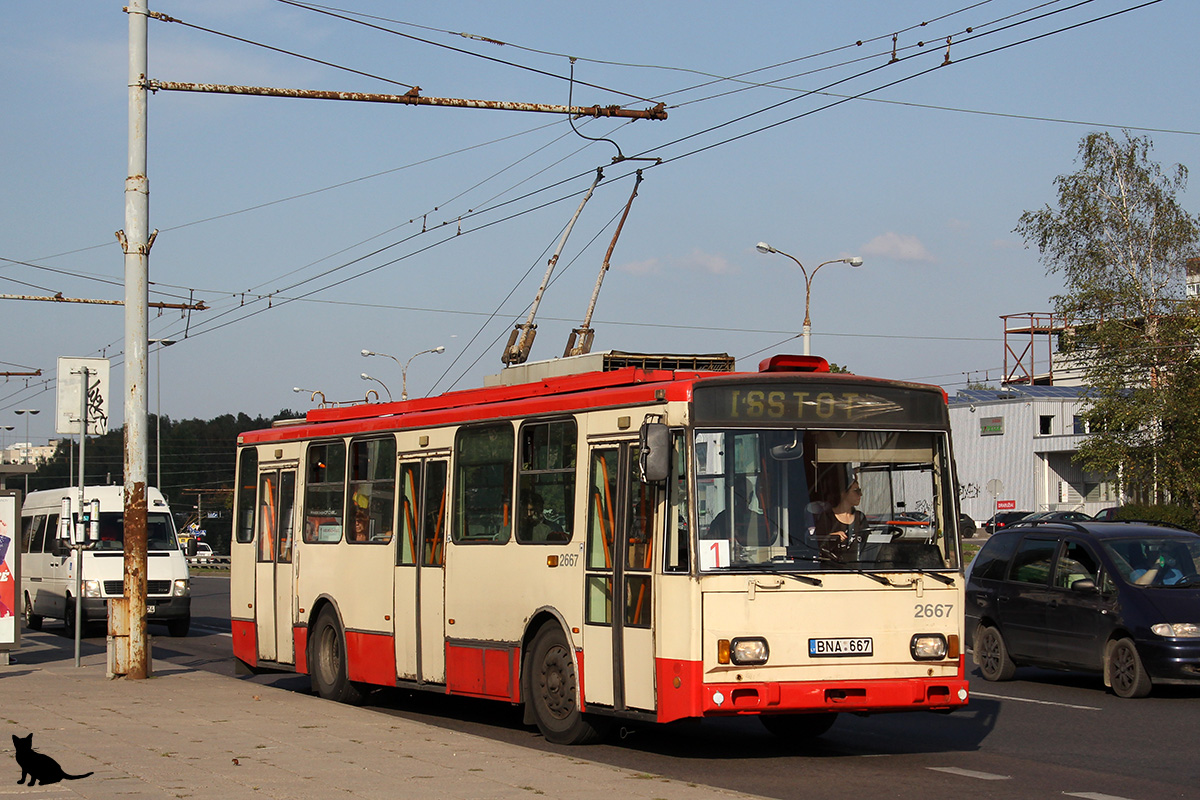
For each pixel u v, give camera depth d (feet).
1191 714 42.45
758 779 31.24
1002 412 209.87
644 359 39.47
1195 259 142.61
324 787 27.89
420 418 44.47
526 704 37.96
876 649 32.30
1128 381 135.85
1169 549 49.03
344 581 48.03
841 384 33.58
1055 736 38.11
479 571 40.32
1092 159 144.36
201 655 71.61
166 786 27.96
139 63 52.29
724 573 31.45
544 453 37.91
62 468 326.44
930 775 31.73
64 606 87.61
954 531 33.71
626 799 26.43
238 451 57.47
